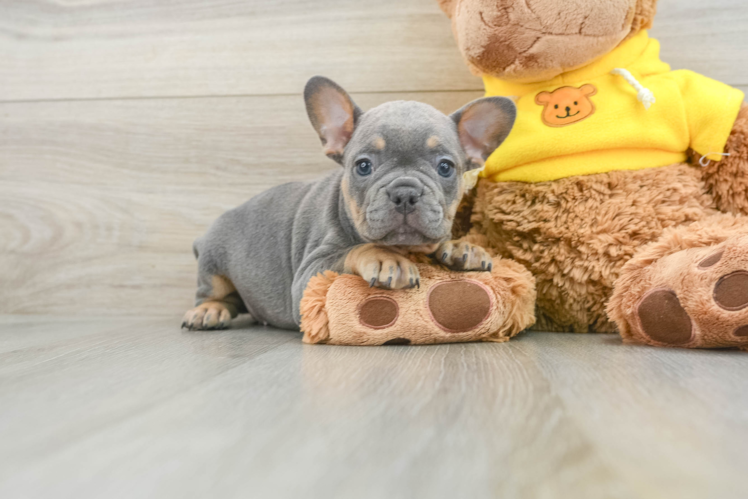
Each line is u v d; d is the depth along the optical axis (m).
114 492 0.24
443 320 0.52
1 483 0.25
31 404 0.37
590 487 0.24
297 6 0.77
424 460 0.27
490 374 0.42
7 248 0.81
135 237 0.80
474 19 0.58
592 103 0.60
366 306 0.53
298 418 0.34
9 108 0.81
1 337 0.60
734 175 0.59
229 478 0.26
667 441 0.30
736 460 0.27
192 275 0.79
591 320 0.61
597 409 0.35
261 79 0.78
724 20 0.70
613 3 0.56
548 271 0.60
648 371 0.42
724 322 0.47
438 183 0.54
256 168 0.78
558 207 0.60
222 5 0.79
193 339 0.58
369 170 0.55
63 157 0.81
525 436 0.31
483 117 0.58
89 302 0.80
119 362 0.47
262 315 0.69
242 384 0.40
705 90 0.59
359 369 0.43
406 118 0.56
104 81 0.80
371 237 0.54
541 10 0.56
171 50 0.79
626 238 0.58
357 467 0.27
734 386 0.38
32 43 0.81
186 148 0.79
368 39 0.76
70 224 0.81
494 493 0.24
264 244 0.67
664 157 0.60
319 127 0.59
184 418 0.34
